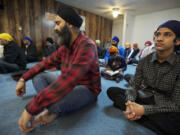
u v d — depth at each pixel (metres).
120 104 0.89
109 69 2.06
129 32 4.64
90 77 0.80
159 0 3.07
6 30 2.81
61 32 0.68
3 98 1.11
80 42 0.68
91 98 0.83
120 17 4.87
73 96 0.68
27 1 2.98
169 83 0.65
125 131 0.74
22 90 0.90
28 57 3.04
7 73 2.02
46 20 3.40
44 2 3.25
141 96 0.81
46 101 0.53
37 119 0.65
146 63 0.77
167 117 0.58
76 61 0.61
